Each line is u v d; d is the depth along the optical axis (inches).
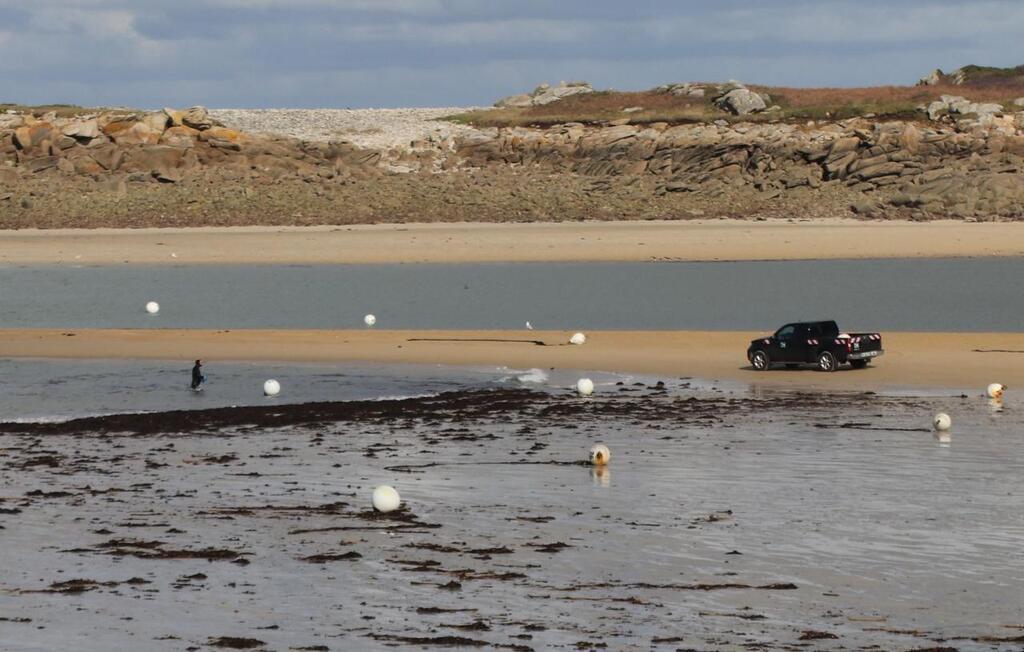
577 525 1936.5
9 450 2691.9
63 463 2532.0
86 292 6953.7
